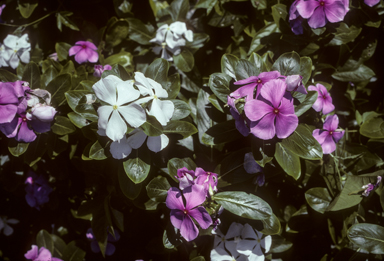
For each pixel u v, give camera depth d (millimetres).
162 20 766
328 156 725
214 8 773
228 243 714
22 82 680
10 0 796
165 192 695
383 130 734
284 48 740
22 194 824
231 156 687
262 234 713
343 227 714
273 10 721
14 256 861
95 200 746
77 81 719
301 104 662
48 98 684
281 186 761
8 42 773
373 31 755
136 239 799
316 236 768
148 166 661
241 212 662
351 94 781
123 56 773
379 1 729
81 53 749
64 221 833
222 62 685
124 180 681
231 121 681
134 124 624
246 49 774
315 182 744
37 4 780
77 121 671
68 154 773
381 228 687
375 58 788
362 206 729
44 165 776
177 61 755
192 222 650
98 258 806
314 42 728
